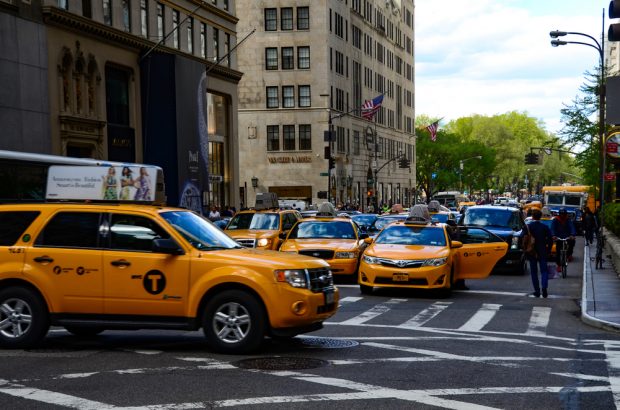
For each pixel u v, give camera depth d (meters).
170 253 10.12
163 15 45.22
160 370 8.99
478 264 19.50
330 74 74.31
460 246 18.94
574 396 7.82
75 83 37.06
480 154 118.56
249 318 9.94
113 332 12.34
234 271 9.95
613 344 11.40
